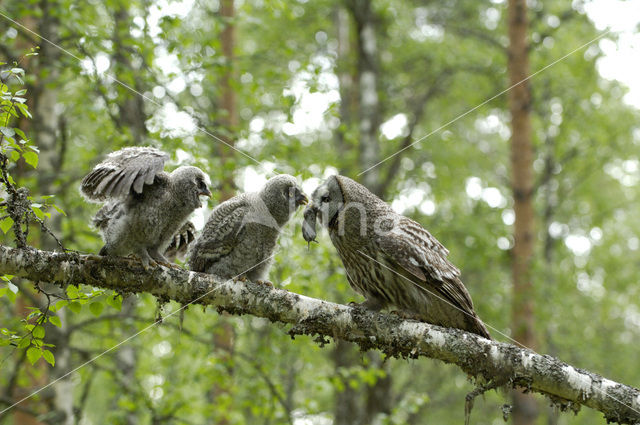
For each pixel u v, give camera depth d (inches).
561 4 894.4
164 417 528.7
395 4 828.6
